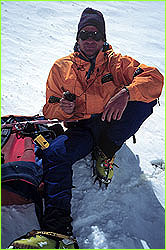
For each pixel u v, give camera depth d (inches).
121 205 57.9
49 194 49.8
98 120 60.5
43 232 45.4
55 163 52.1
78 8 179.2
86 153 58.3
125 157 69.5
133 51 134.0
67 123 67.7
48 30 138.6
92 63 60.7
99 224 54.1
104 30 60.9
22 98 87.7
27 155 54.6
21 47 118.9
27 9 160.1
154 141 77.8
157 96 56.3
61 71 61.6
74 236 52.0
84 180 61.7
